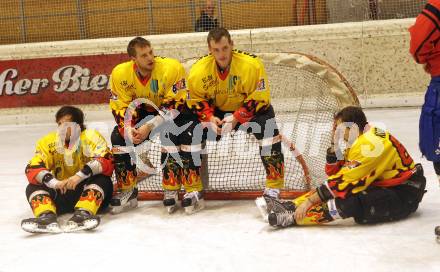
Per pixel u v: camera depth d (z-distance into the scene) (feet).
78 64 33.35
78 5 34.50
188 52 32.81
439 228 12.37
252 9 33.65
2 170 21.97
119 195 15.94
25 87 33.81
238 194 16.58
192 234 13.89
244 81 15.51
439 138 12.14
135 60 15.64
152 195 16.98
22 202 17.47
